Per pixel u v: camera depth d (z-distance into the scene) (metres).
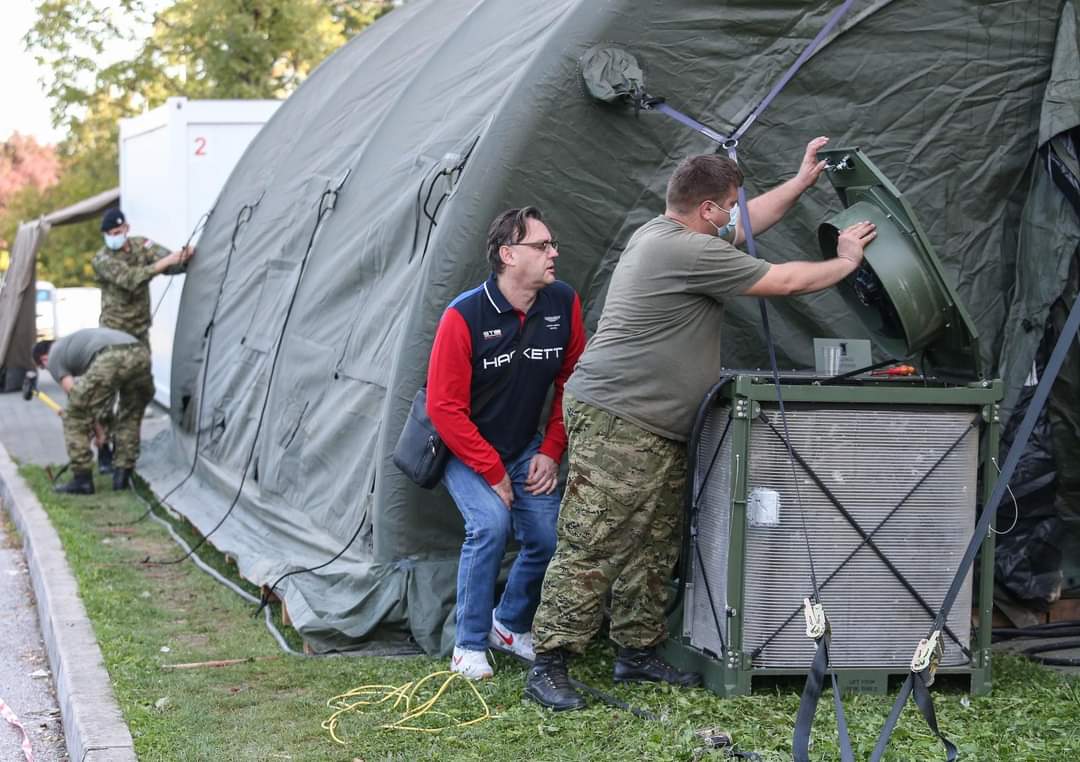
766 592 4.80
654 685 5.04
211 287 10.03
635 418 4.75
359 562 6.19
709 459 4.96
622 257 4.92
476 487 5.22
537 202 5.82
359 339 6.88
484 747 4.45
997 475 4.91
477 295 5.13
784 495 4.78
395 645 5.85
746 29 5.95
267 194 9.49
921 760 4.18
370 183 7.40
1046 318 5.93
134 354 9.94
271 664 5.61
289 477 7.54
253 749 4.52
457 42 7.43
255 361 8.65
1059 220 5.95
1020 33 6.13
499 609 5.49
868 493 4.82
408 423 5.33
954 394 4.83
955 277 6.15
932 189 6.14
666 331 4.73
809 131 6.06
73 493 9.98
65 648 5.80
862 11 6.03
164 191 12.82
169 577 7.39
